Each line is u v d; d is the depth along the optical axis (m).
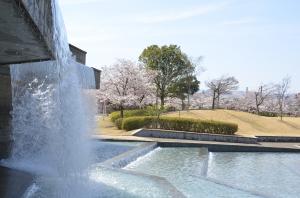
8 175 7.46
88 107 13.77
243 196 8.77
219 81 54.47
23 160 9.19
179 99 47.56
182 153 16.81
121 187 8.45
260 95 55.75
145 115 30.11
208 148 19.55
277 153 20.48
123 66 34.69
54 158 9.10
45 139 9.76
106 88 33.97
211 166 14.88
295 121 39.03
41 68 9.80
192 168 13.09
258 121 36.03
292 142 27.14
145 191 8.17
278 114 52.09
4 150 8.75
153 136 22.56
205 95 59.50
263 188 11.28
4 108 8.66
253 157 18.27
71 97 9.48
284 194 10.55
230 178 12.60
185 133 23.12
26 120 9.81
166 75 45.72
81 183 8.57
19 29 4.91
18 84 9.72
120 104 32.12
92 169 10.15
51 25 6.04
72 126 9.20
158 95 45.19
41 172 8.28
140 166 13.19
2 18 4.38
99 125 28.83
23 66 9.84
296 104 55.31
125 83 34.16
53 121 9.69
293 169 14.81
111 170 10.16
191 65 47.84
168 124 25.92
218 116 35.84
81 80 13.04
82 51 15.17
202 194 8.91
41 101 10.07
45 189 7.34
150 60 46.06
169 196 7.84
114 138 18.91
